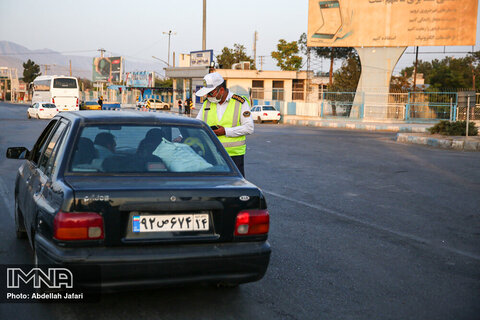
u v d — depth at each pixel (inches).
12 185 353.4
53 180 139.8
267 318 144.9
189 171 148.9
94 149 148.0
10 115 1664.6
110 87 3282.5
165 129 162.6
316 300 159.8
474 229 255.4
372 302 159.5
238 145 226.8
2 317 141.2
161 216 131.9
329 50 1884.8
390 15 1448.1
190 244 133.3
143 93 2748.5
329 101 1512.1
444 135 775.1
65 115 178.1
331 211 290.0
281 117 1497.3
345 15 1486.2
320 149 647.8
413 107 1378.0
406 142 771.4
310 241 227.8
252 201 140.0
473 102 812.0
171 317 143.1
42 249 132.6
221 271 134.3
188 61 2490.2
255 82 1943.9
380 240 232.2
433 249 220.1
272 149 644.1
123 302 153.1
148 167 146.2
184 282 131.2
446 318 148.8
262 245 139.9
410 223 265.4
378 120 1405.0
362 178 413.4
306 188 364.5
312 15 1523.1
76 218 124.9
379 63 1473.9
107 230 127.0
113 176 140.6
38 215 141.1
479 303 160.7
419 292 169.3
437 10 1411.2
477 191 359.6
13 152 215.8
